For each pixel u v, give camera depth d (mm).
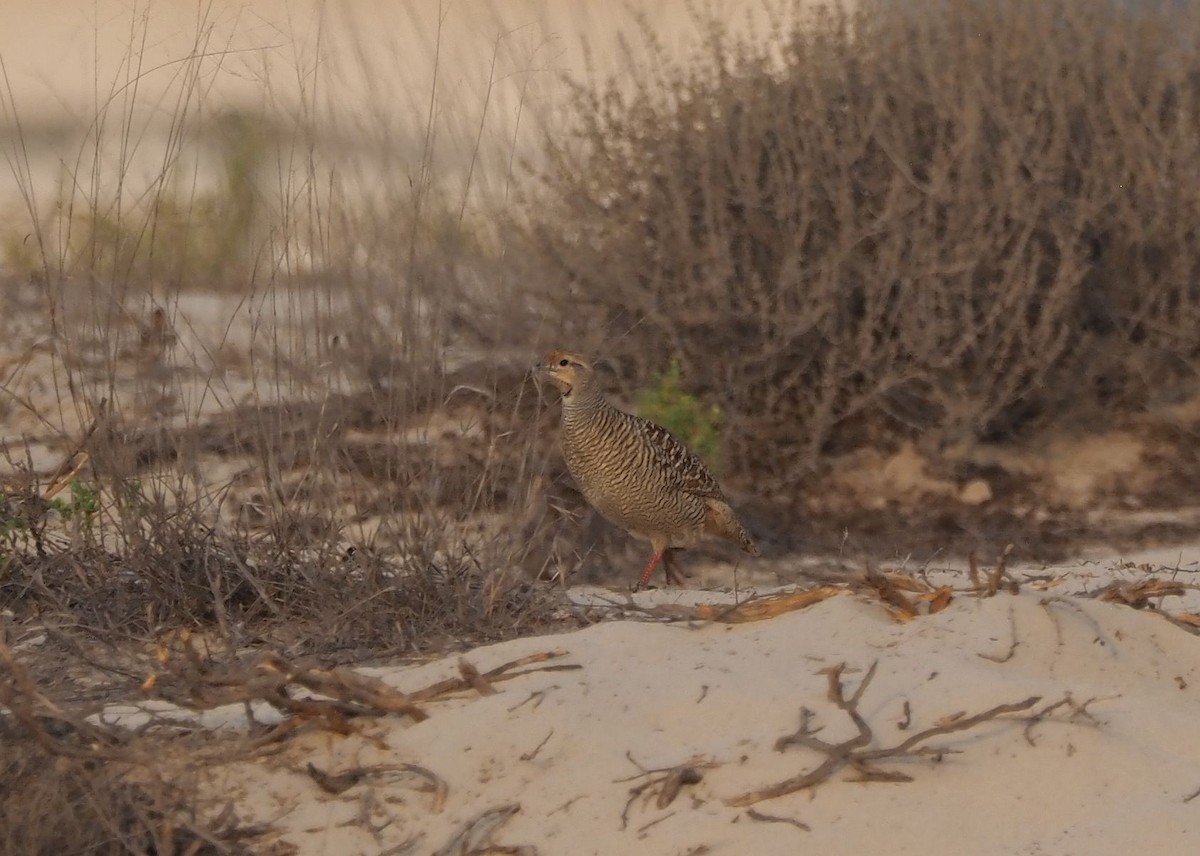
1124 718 10406
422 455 15203
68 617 13883
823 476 21125
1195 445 21484
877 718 10273
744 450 20891
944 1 21906
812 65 21172
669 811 9703
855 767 9781
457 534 14781
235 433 16359
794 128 20953
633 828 9617
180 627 13625
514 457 18016
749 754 10016
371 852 9734
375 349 16375
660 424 19812
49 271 15953
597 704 10797
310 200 15195
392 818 10016
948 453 21281
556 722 10602
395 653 13359
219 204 18391
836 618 11914
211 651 13438
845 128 21125
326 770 10477
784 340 20375
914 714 10289
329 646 13562
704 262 20531
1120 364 21797
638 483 17531
